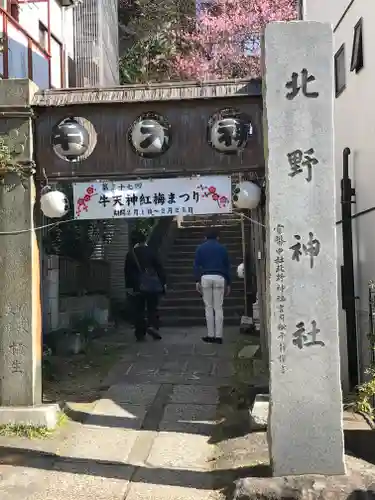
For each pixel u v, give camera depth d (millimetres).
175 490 4762
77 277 10852
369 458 5363
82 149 5926
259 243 7816
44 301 9031
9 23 8281
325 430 4695
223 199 5984
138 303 10172
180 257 14516
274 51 4750
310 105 4742
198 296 12500
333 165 4734
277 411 4711
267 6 16750
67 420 6289
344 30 8523
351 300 7797
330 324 4723
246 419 6277
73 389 7414
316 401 4695
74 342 9031
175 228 16109
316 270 4734
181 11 19391
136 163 6031
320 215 4730
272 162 4742
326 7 9492
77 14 12555
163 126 5949
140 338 10219
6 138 6000
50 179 6094
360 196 7789
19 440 5703
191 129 6012
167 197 6012
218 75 17078
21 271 6000
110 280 12609
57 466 5199
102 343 9969
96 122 6070
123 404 6863
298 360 4711
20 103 5961
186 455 5477
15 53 8547
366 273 7504
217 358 8891
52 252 9273
